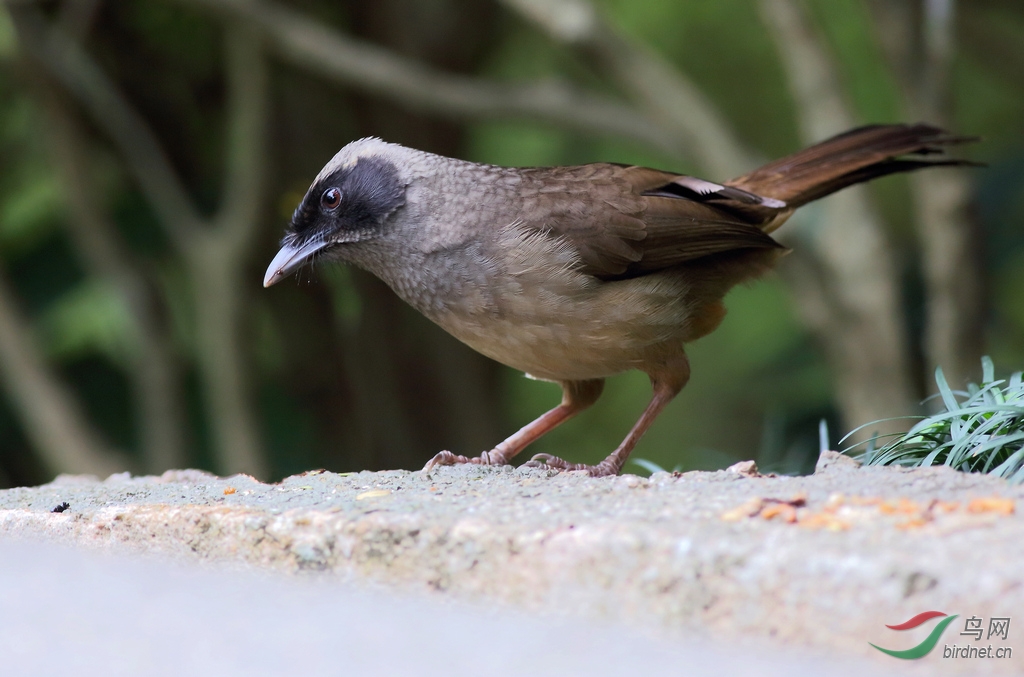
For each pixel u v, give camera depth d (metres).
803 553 4.16
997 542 4.16
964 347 13.86
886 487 5.20
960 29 16.19
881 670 3.81
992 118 19.84
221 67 17.16
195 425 17.88
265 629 3.89
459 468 6.82
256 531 5.18
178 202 15.63
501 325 7.41
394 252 7.59
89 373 17.75
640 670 3.46
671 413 21.61
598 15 14.89
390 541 4.88
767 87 20.22
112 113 15.38
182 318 18.91
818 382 17.41
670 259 7.56
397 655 3.59
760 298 19.67
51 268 17.22
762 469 8.63
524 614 4.43
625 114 15.30
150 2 16.30
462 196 7.44
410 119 17.89
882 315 14.17
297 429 17.69
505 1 15.14
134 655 3.59
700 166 14.84
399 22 17.47
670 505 5.03
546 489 5.68
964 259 13.75
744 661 3.68
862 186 14.40
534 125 15.60
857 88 19.80
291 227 7.96
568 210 7.41
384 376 17.95
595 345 7.43
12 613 4.09
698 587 4.29
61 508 6.22
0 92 16.95
